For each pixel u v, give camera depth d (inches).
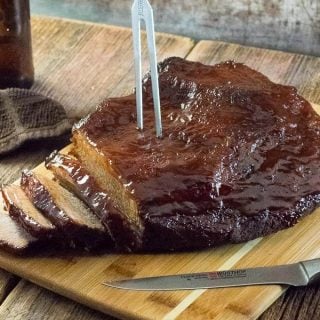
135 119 34.4
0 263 31.5
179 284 29.9
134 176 30.9
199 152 31.9
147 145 32.5
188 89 35.4
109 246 32.0
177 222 30.6
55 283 30.4
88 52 47.8
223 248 31.8
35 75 45.9
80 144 34.4
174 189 30.7
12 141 39.0
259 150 32.8
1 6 41.9
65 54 47.7
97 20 54.1
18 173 38.2
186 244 31.3
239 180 31.8
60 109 40.7
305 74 45.3
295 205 32.2
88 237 31.5
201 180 30.9
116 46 48.2
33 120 40.0
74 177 33.1
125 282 30.2
